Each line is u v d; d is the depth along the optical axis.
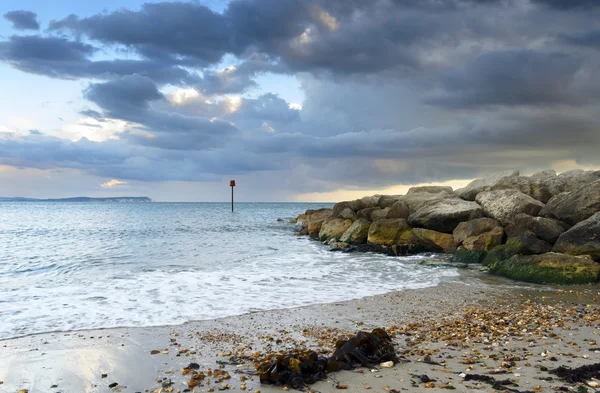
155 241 32.97
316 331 10.02
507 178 26.64
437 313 11.80
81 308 12.13
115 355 8.23
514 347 8.33
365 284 16.27
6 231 41.56
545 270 16.53
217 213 89.44
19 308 12.09
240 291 14.70
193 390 6.43
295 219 57.50
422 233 24.72
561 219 20.25
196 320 11.02
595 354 7.79
